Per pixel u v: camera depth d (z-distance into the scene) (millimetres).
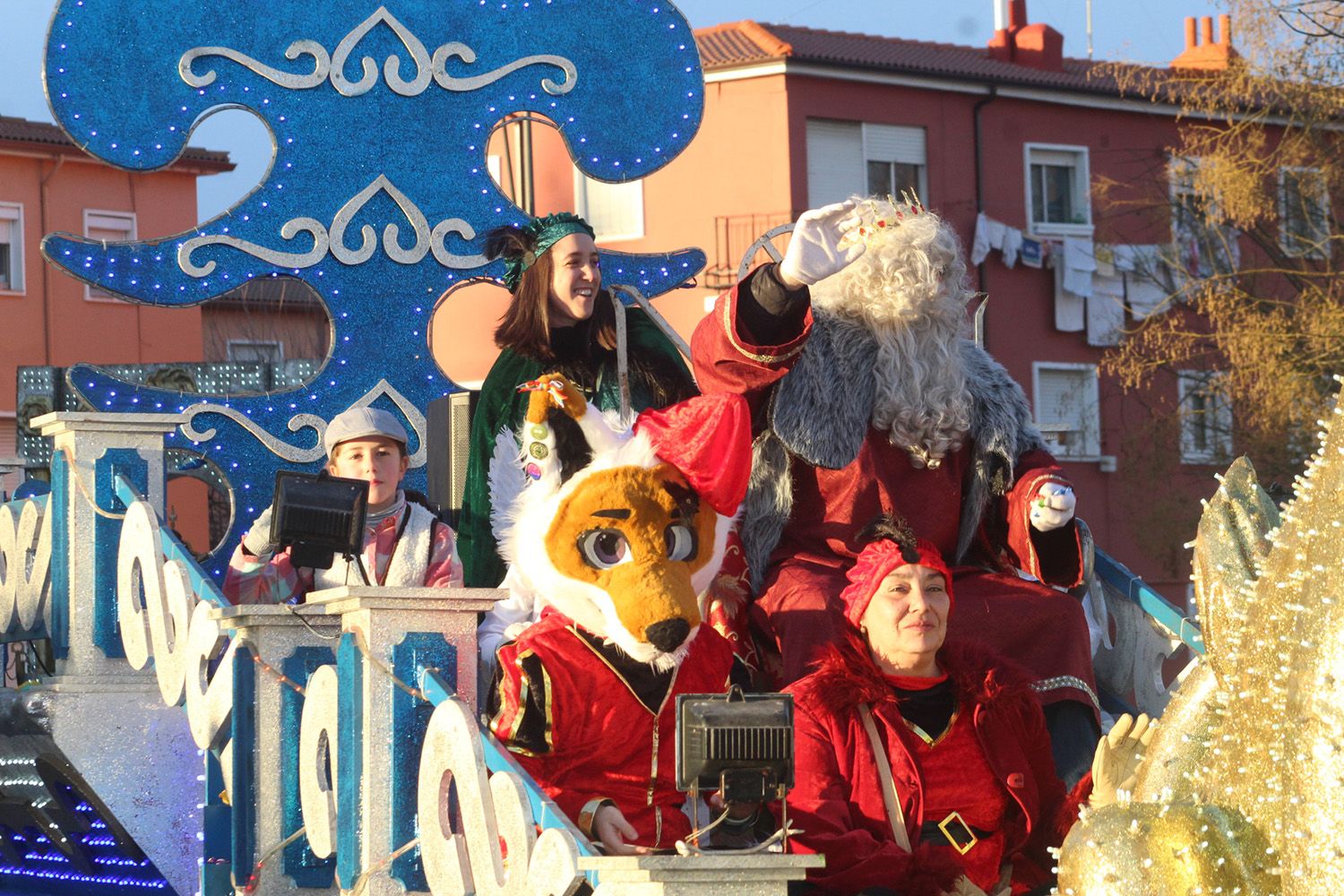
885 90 36594
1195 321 37250
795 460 6418
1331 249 29266
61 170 38750
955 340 6520
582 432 5113
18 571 7469
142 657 6441
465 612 4871
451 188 9031
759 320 6082
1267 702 4344
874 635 5438
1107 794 5176
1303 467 27234
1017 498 6449
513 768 4359
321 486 5105
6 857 8477
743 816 4488
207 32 8688
